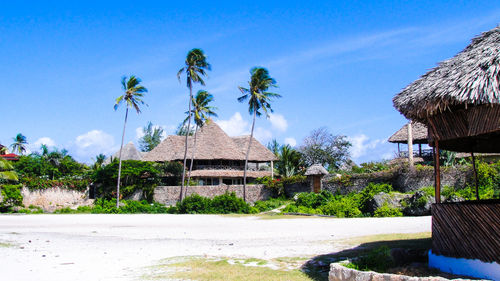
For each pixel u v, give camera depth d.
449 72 9.34
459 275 8.66
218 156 55.12
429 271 9.16
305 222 24.39
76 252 14.19
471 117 8.91
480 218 8.48
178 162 52.75
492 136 11.43
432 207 9.68
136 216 34.62
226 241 16.66
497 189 25.56
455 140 11.96
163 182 52.56
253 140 62.38
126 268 11.09
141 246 15.60
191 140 58.78
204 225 24.72
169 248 14.91
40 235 19.81
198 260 11.95
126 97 44.62
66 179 48.28
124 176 48.25
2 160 41.84
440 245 9.36
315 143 61.47
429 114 9.55
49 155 59.03
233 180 56.62
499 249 8.06
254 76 46.25
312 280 9.04
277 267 10.61
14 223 27.42
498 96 7.86
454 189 27.33
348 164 59.66
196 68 46.97
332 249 13.03
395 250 10.30
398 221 21.70
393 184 32.88
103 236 19.34
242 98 47.16
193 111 48.47
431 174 29.58
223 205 38.19
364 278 7.93
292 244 14.83
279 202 41.41
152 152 59.31
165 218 31.69
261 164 67.12
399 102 10.11
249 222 26.23
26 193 44.25
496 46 8.74
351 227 19.97
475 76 8.37
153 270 10.62
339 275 8.55
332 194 36.50
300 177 43.00
